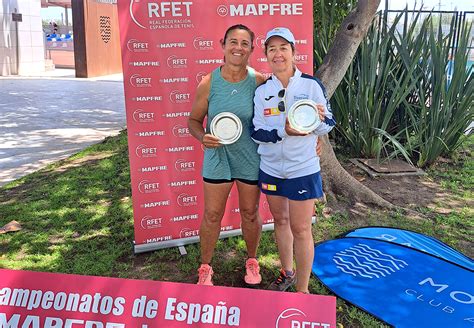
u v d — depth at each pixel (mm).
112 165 6125
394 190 5281
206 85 2838
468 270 3416
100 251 3799
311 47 3768
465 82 5957
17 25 18141
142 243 3707
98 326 2162
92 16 18172
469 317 2865
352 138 6113
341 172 4816
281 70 2658
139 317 2170
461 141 6418
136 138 3504
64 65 24016
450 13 6422
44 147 7246
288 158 2684
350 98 5941
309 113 2545
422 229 4266
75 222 4383
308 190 2717
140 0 3303
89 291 2203
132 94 3418
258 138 2697
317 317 2137
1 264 3598
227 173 2930
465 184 5520
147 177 3600
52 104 11391
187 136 3615
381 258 3594
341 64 4688
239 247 3850
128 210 4633
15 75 18125
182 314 2170
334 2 5699
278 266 3586
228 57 2721
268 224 4121
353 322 2875
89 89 14430
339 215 4500
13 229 4211
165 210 3711
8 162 6418
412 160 6203
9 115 9766
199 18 3439
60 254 3764
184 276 3463
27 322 2172
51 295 2199
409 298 3074
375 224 4371
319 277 3340
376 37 5656
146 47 3375
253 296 2180
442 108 5867
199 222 3830
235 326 2141
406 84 5602
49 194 5102
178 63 3461
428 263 3508
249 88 2818
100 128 8789
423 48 5988
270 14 3609
